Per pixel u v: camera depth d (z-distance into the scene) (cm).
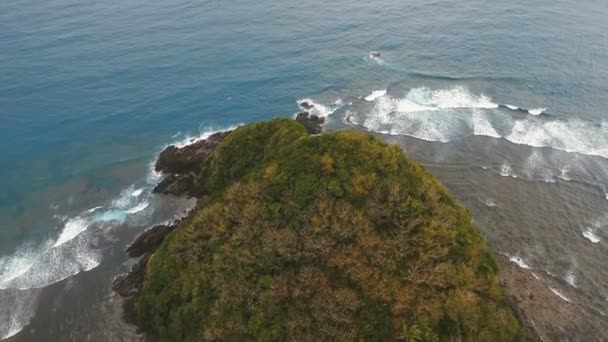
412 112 6159
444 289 3019
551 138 5575
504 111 6097
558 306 3581
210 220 3816
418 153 5419
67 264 4344
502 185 4925
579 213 4544
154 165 5491
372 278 3061
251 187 3834
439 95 6488
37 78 6944
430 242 3212
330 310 2988
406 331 2834
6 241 4581
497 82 6731
